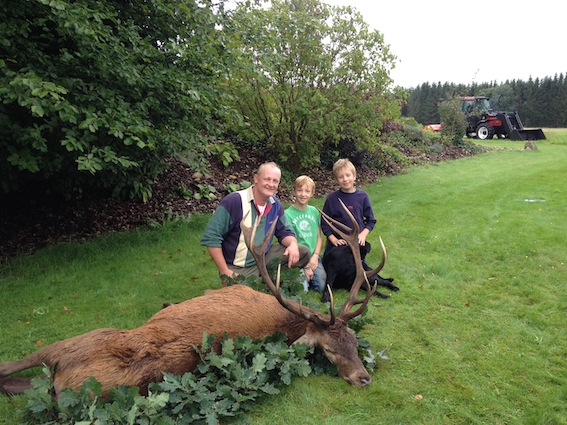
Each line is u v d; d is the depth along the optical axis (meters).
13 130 4.99
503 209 8.38
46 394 2.63
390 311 4.46
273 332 3.36
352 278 4.93
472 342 3.89
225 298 3.40
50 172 5.89
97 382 2.59
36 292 4.81
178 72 5.84
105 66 5.13
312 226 5.17
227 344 2.98
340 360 3.29
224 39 6.35
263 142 11.42
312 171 11.49
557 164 14.79
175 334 2.96
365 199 5.28
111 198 7.77
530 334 4.01
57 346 2.90
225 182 9.41
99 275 5.30
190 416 2.76
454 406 3.08
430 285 5.09
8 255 5.94
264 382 3.06
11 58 4.96
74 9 4.58
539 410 3.01
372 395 3.19
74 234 6.75
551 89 56.97
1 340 3.85
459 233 6.91
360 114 10.67
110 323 4.17
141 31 6.05
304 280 4.48
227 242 4.40
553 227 7.06
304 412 3.02
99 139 5.81
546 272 5.36
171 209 7.82
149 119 6.03
